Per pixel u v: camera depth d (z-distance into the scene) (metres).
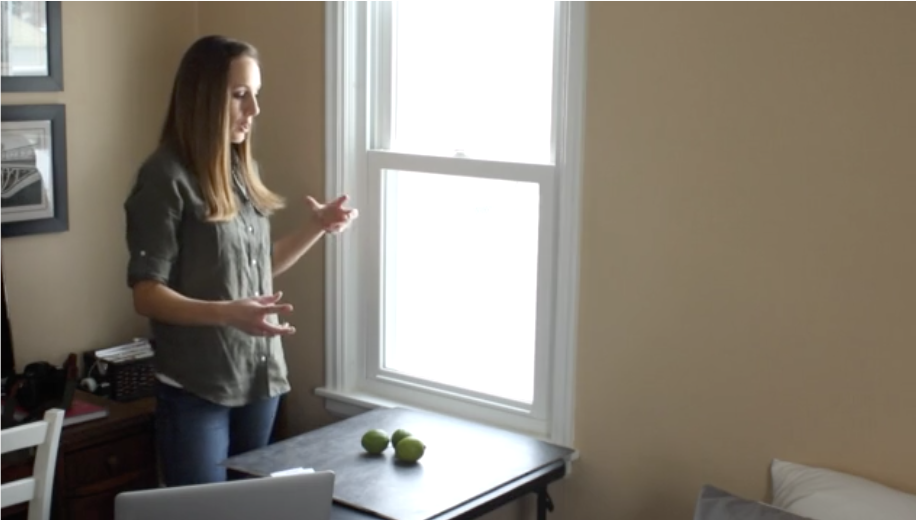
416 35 3.14
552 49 2.86
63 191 3.35
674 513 2.67
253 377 2.82
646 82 2.60
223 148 2.67
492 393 3.04
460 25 3.05
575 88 2.71
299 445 2.68
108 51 3.44
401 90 3.19
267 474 2.49
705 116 2.52
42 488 2.69
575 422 2.82
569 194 2.75
